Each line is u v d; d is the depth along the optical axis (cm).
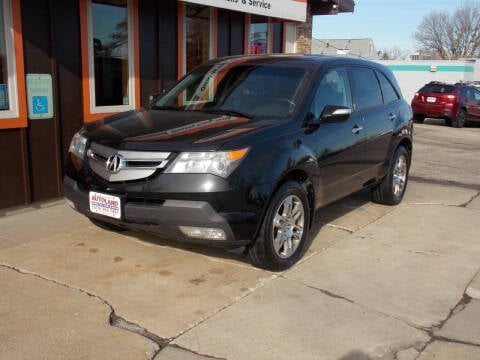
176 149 405
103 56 730
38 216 599
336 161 528
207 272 452
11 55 602
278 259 451
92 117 711
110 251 493
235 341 346
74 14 669
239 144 412
